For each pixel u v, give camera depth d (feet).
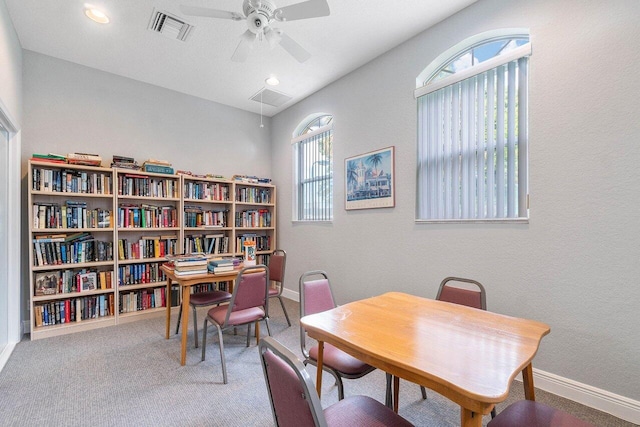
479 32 7.79
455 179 8.43
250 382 6.97
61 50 10.08
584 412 5.87
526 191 7.10
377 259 10.57
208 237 13.35
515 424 3.47
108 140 11.61
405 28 8.98
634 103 5.58
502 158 7.50
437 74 9.36
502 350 3.67
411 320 4.79
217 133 14.60
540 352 6.75
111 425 5.44
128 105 12.07
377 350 3.66
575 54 6.26
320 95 13.14
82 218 10.37
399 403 6.23
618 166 5.74
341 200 12.10
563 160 6.41
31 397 6.24
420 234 9.21
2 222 8.52
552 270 6.57
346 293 11.85
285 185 15.51
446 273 8.52
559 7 6.47
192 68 11.29
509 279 7.23
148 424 5.49
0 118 8.01
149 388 6.64
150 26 8.80
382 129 10.39
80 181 10.34
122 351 8.48
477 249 7.84
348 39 9.50
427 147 9.14
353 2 7.84
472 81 8.07
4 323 8.50
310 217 14.14
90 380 6.93
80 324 9.97
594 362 6.01
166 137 13.03
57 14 8.23
